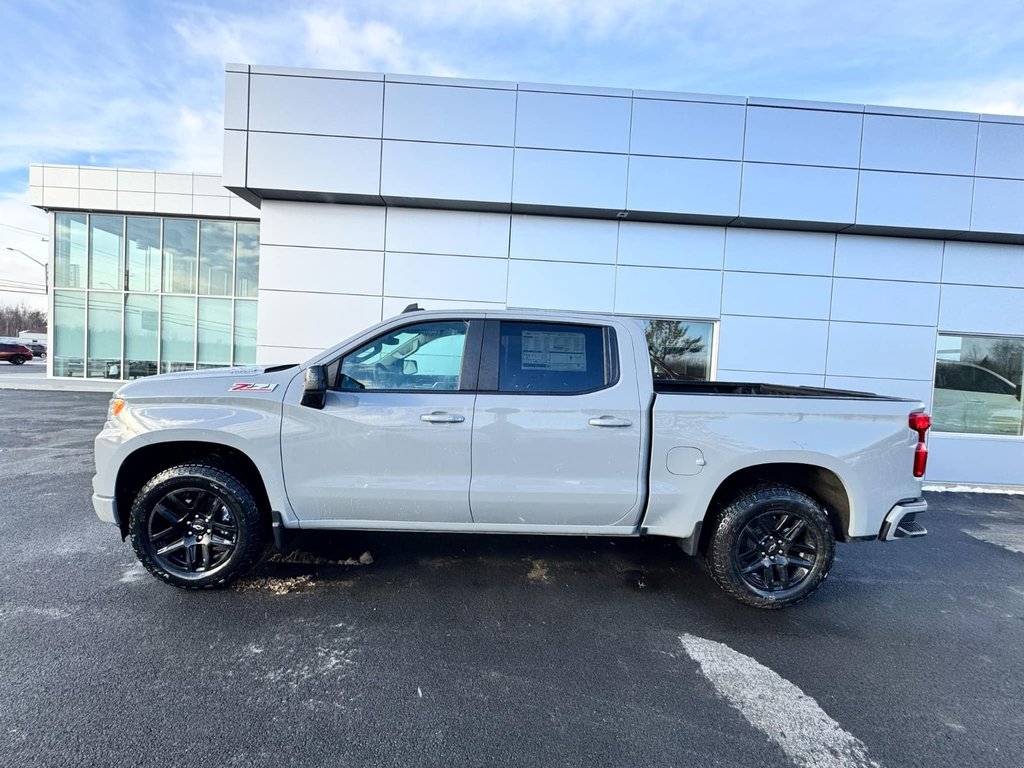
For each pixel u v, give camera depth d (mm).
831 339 8602
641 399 3561
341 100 7992
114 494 3457
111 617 3193
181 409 3438
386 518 3582
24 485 5930
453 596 3633
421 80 8008
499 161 8109
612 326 3703
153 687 2561
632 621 3383
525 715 2467
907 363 8602
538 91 8062
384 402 3488
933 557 4762
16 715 2336
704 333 8750
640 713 2506
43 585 3576
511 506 3537
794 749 2301
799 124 8102
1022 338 8656
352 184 8055
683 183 8133
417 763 2156
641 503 3553
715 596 3768
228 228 17766
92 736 2229
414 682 2682
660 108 8094
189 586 3492
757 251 8570
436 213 8484
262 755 2164
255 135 7949
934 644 3232
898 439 3576
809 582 3529
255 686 2598
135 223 17812
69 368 18281
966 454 8320
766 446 3498
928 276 8555
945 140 8094
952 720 2527
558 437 3502
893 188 8133
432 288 8531
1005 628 3459
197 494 3514
